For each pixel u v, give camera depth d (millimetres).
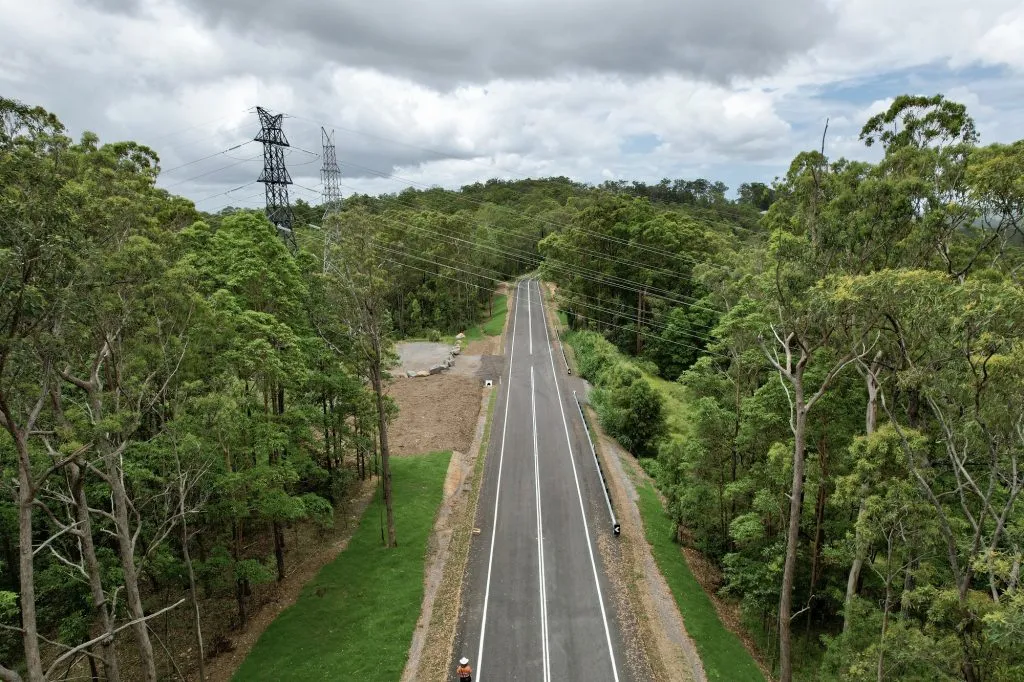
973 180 21688
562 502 41656
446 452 49344
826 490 27906
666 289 81188
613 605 30781
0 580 27047
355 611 30297
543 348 82625
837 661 22531
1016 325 17094
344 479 41000
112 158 21344
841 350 23578
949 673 17734
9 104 15516
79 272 16641
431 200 176750
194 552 32562
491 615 29938
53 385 18844
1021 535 17547
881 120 27734
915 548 19859
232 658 27312
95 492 23891
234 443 26344
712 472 34312
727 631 30453
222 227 37938
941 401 19531
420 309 93688
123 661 27484
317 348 37594
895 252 25234
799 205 27297
